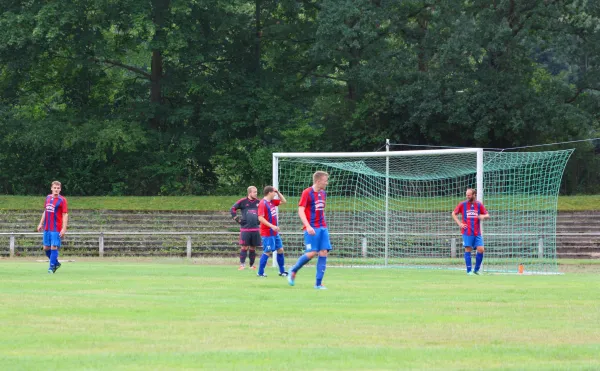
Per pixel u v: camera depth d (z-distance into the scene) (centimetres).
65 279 2177
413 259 3956
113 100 7281
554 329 1192
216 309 1419
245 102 6906
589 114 6575
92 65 6600
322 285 1958
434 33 6525
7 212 5184
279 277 2377
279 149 6594
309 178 6106
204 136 7219
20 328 1178
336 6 6372
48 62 6775
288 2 7038
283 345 1041
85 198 5747
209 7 6600
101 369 868
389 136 6725
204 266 3175
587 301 1606
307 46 7219
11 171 6706
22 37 6012
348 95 7250
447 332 1158
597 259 4269
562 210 5244
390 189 5144
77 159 6756
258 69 7175
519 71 6425
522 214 4156
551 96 6425
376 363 912
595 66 6625
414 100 6372
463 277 2481
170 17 6544
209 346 1030
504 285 2066
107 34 6862
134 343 1052
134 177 6850
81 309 1405
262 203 2383
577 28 6575
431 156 3691
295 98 7338
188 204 5503
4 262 3541
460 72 6372
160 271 2669
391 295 1719
